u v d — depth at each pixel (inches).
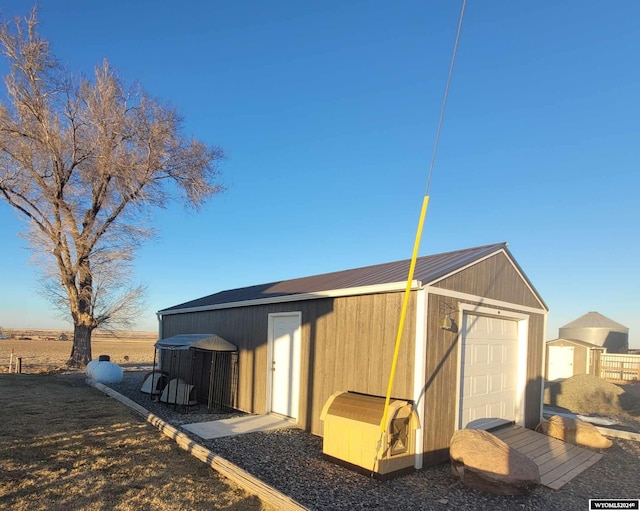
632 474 246.5
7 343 1743.4
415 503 188.7
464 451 215.9
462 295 278.4
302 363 327.6
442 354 256.7
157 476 198.1
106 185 781.3
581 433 304.7
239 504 173.0
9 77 698.2
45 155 735.7
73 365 779.4
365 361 273.7
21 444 235.9
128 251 803.4
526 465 209.8
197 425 309.1
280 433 298.8
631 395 590.9
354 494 194.5
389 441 216.7
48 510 159.3
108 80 756.0
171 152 802.2
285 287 436.1
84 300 792.9
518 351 348.2
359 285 286.2
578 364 806.5
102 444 243.9
